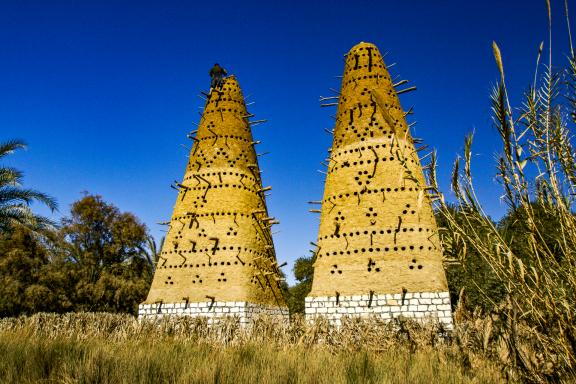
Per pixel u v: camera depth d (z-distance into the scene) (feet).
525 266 16.43
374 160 75.97
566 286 16.19
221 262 90.07
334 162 79.97
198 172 99.76
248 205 98.53
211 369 29.25
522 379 20.16
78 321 78.74
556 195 15.33
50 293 141.28
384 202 72.74
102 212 175.11
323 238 75.05
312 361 34.40
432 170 18.89
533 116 16.66
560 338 16.07
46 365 33.63
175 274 91.30
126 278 165.99
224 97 107.65
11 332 53.26
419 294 65.46
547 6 14.01
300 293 200.95
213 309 86.07
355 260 70.85
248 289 88.89
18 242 142.20
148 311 89.35
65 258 163.12
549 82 16.44
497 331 25.04
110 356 33.06
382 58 86.07
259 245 97.04
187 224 94.73
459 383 27.37
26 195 87.40
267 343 51.19
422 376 29.81
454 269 77.82
